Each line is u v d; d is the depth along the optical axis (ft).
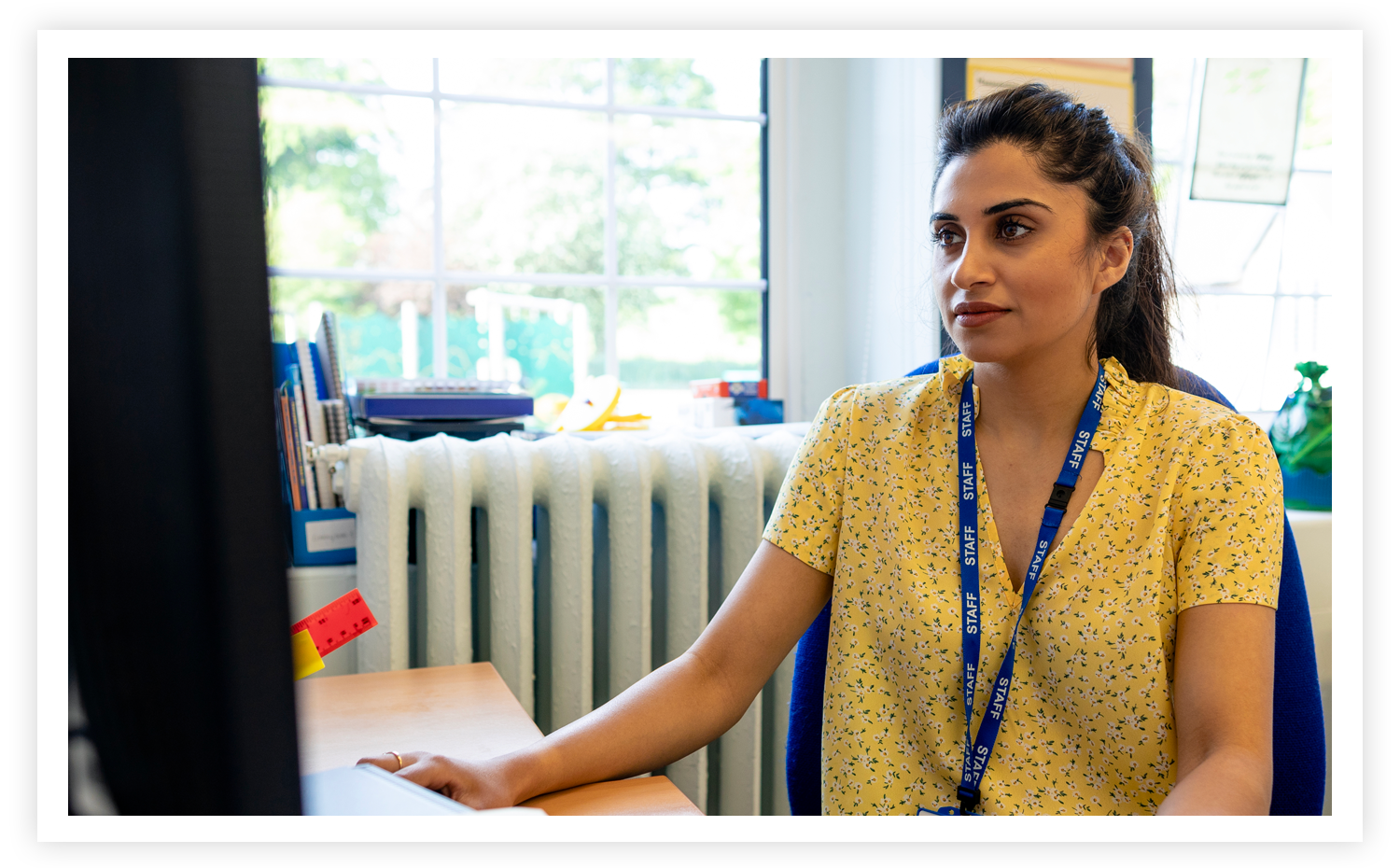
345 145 5.15
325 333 4.06
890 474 2.60
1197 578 2.19
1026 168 2.27
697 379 5.40
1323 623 4.60
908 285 4.87
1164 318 2.68
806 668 2.85
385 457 3.66
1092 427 2.40
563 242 5.28
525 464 3.84
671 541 4.13
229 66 1.29
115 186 1.26
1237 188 5.76
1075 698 2.26
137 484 1.27
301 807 1.35
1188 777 1.94
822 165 5.41
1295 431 4.83
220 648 1.28
